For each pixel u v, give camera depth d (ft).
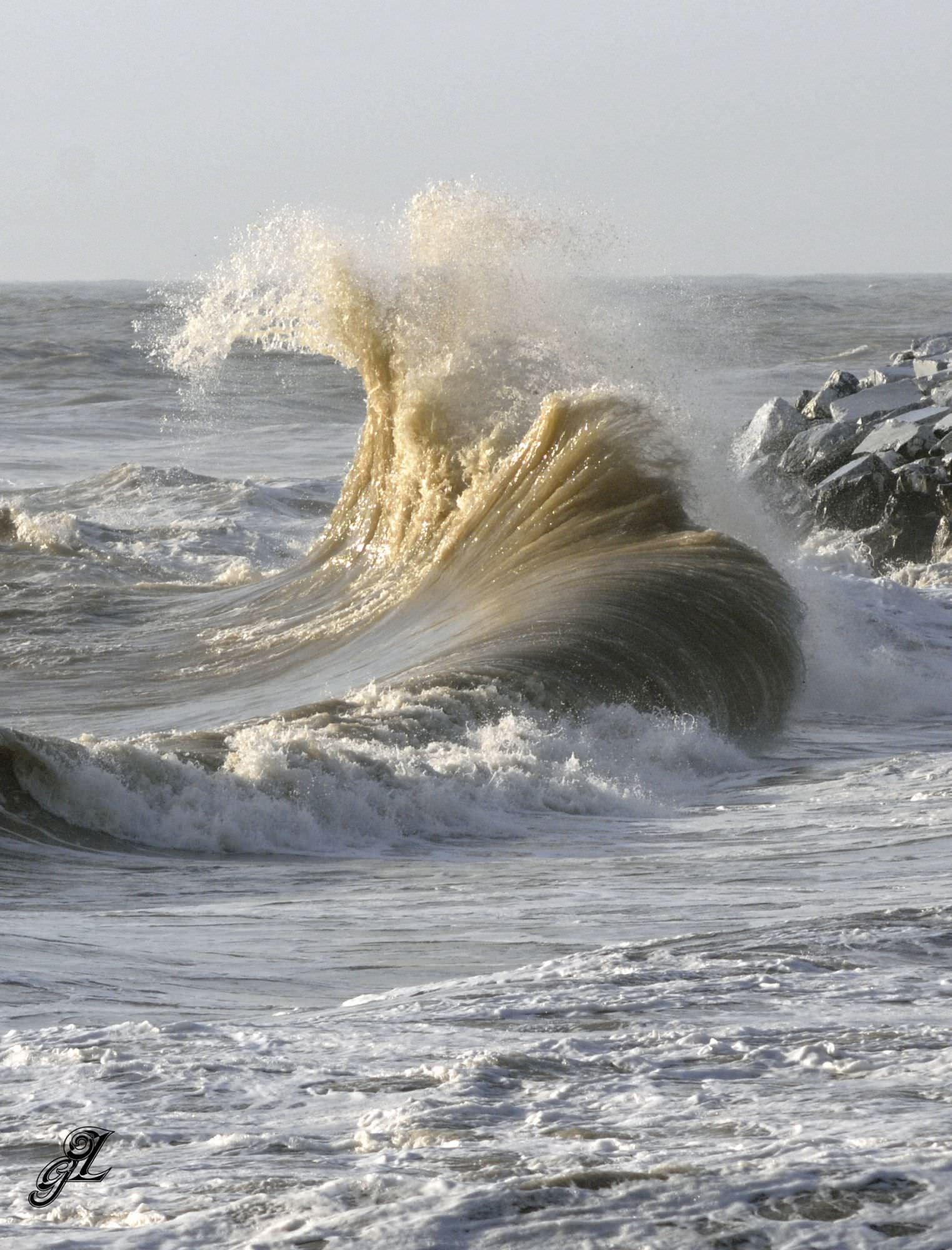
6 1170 25.20
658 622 168.35
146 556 318.86
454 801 120.16
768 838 110.42
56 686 199.41
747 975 48.39
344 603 223.10
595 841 112.57
